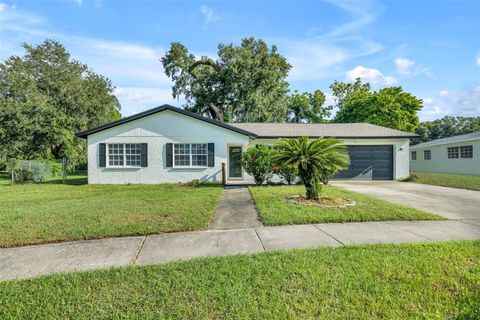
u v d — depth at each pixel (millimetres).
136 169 13883
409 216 5910
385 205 7066
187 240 4598
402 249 3908
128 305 2619
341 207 6809
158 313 2463
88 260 3779
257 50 27219
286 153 7828
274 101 28703
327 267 3330
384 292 2752
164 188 11570
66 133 19781
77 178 17984
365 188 11555
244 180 14617
